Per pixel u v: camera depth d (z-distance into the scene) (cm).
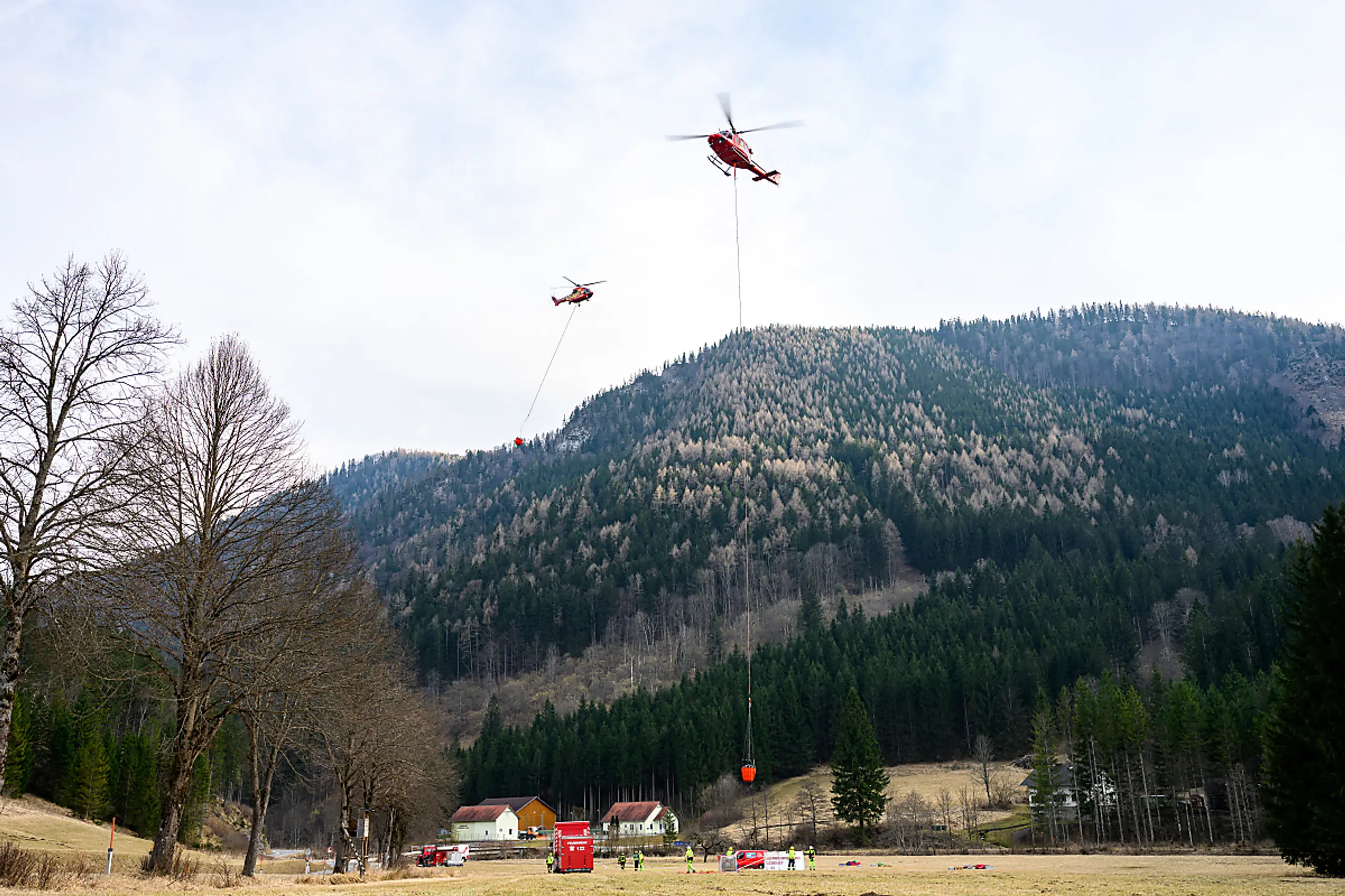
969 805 10056
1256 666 12169
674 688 14362
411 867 6125
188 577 2533
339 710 3525
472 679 19512
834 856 7919
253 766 3678
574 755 13025
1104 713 9094
